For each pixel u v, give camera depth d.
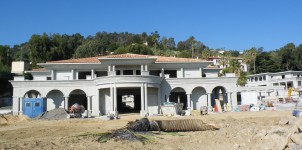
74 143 18.70
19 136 23.52
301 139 15.54
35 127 30.34
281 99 73.12
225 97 56.72
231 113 47.50
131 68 54.78
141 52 113.38
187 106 53.50
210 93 53.94
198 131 24.00
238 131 21.12
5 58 110.94
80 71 55.97
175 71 58.38
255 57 137.00
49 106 52.50
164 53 141.00
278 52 144.25
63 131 26.08
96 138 20.61
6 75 83.88
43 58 104.38
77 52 121.62
